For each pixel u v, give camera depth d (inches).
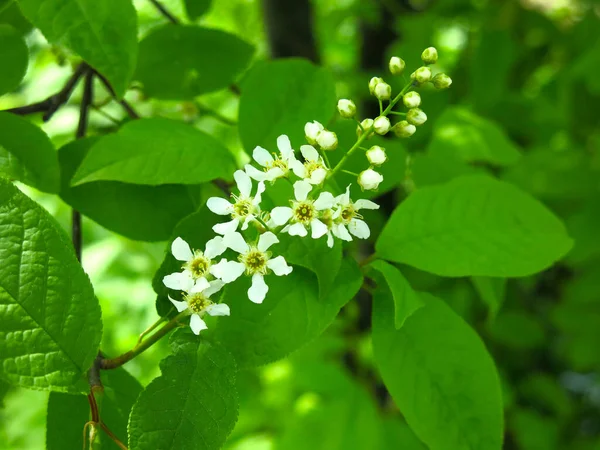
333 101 6.9
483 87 13.2
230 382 5.2
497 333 14.0
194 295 5.2
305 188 5.1
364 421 11.4
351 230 5.2
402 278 5.7
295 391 13.1
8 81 6.4
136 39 5.7
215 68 7.7
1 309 4.9
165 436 4.9
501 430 5.8
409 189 12.3
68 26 5.7
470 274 6.0
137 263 15.5
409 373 5.9
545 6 15.3
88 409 5.7
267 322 5.5
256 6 15.6
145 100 8.1
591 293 13.3
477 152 9.0
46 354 5.0
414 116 5.5
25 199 5.1
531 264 6.1
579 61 12.6
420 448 11.3
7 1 7.2
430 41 12.9
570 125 13.3
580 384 17.6
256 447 12.5
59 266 5.1
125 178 5.9
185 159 6.1
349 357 14.1
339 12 14.5
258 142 6.7
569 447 14.7
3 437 15.1
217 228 5.2
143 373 14.0
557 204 12.9
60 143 10.8
